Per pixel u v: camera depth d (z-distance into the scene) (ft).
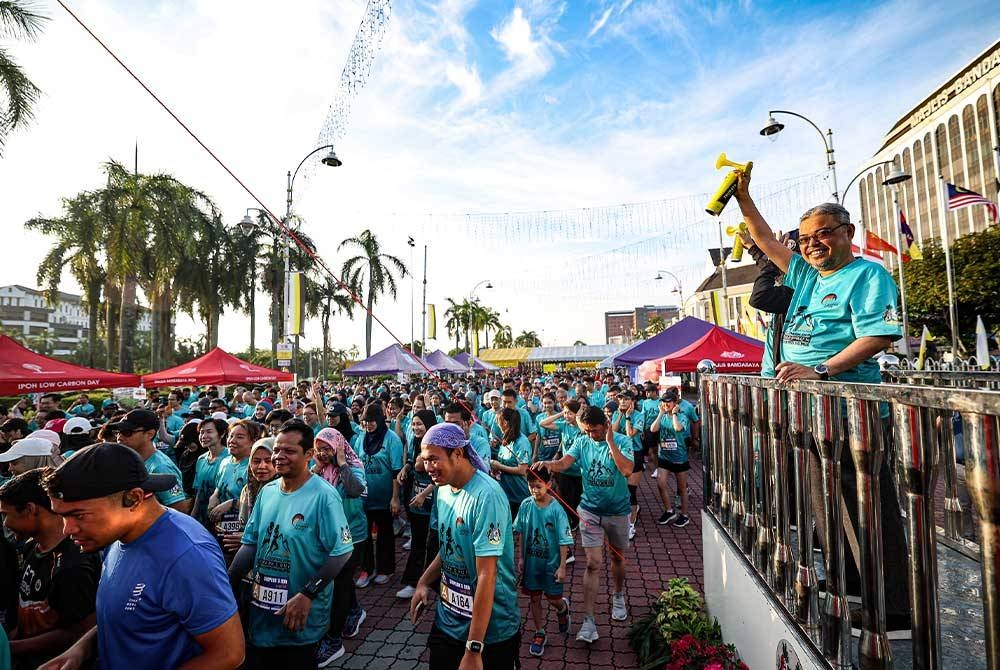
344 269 126.72
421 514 18.24
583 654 14.37
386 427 20.42
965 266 76.18
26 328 321.73
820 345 8.12
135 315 80.89
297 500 10.92
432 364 78.38
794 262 9.07
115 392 53.11
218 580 6.85
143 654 6.59
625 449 15.61
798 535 7.39
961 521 10.12
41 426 29.45
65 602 8.30
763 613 8.87
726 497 11.64
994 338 73.61
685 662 11.18
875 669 5.58
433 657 9.89
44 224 85.40
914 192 181.57
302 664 10.45
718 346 40.52
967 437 3.84
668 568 20.62
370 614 17.34
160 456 15.11
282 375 57.21
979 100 155.94
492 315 241.76
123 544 6.88
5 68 45.11
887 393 5.04
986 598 3.72
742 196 9.70
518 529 15.33
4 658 6.68
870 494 5.62
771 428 8.31
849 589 7.85
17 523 8.68
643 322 558.15
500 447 21.88
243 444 15.71
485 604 8.77
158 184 83.30
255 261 115.85
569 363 196.65
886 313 7.08
